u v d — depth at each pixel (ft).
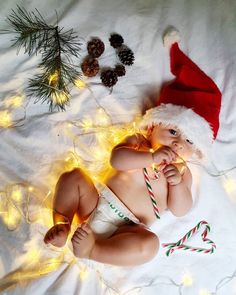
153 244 4.66
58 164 5.11
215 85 5.16
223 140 5.35
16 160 5.02
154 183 4.93
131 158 4.75
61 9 5.37
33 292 4.66
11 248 4.74
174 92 5.09
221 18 5.54
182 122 4.75
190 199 4.95
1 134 5.05
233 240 5.23
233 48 5.48
